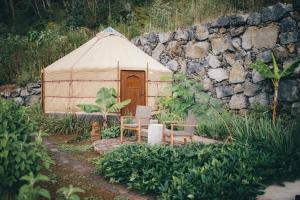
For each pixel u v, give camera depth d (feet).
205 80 39.78
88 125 36.60
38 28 69.10
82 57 41.73
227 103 37.50
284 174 20.16
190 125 26.14
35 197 12.51
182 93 23.76
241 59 36.37
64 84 40.93
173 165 19.08
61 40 56.08
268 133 24.76
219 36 38.45
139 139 29.12
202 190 16.02
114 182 20.02
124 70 39.99
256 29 35.12
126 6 63.72
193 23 42.73
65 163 23.85
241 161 19.35
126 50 42.70
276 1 36.22
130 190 18.89
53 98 41.93
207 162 19.77
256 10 36.32
